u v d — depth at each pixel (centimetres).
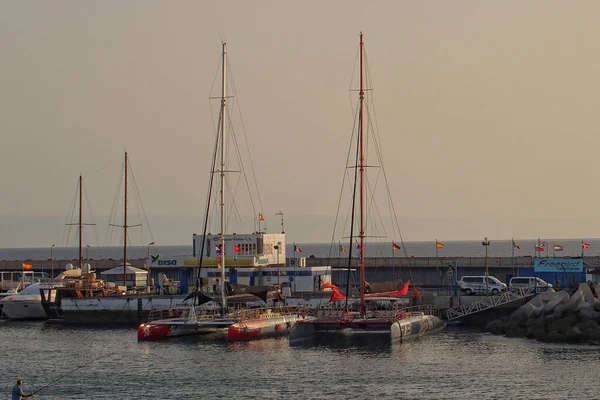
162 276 13375
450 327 11106
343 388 7269
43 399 7112
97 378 7900
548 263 12575
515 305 11256
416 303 11519
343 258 15500
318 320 9644
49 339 10619
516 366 8012
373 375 7756
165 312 11675
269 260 13800
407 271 15062
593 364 8019
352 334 9788
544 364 8069
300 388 7300
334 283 15400
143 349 9456
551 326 9888
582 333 9450
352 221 10456
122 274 14325
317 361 8500
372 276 15238
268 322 10262
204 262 13625
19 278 16525
